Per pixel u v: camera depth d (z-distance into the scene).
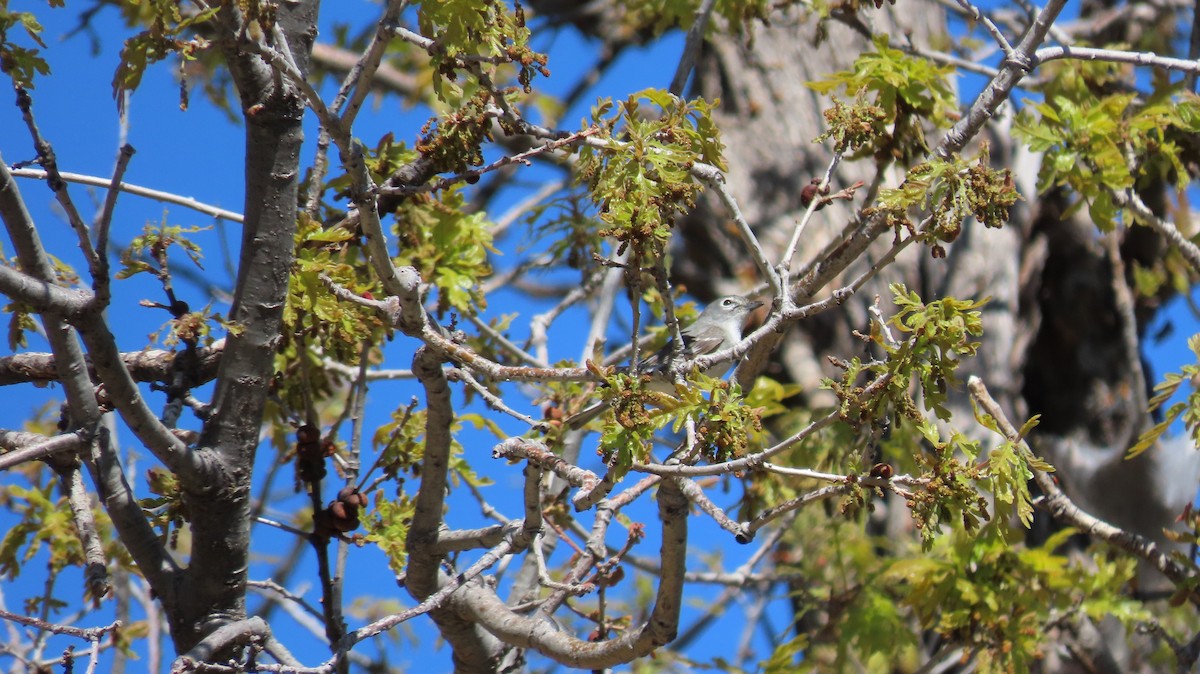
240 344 7.54
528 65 6.55
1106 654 11.77
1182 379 8.74
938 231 6.45
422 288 8.01
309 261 8.05
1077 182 10.45
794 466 10.76
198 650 7.11
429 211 9.70
